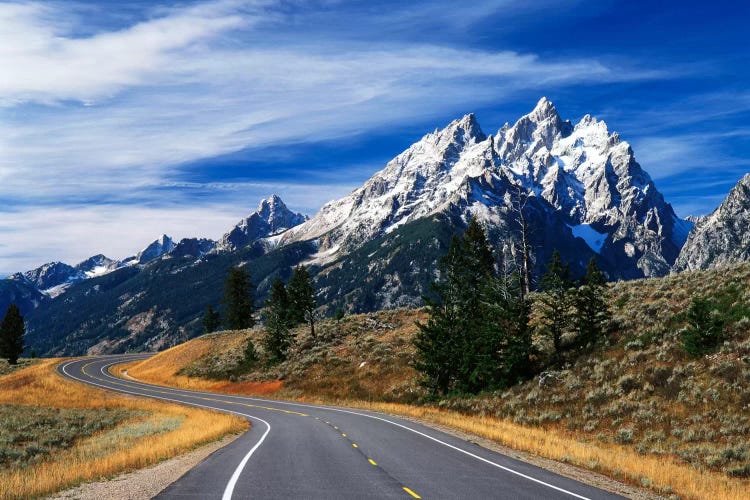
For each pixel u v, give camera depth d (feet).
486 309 137.39
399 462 55.62
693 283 136.26
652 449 79.61
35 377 253.03
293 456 59.16
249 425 102.99
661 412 91.71
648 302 134.41
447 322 143.02
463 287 147.84
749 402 84.74
